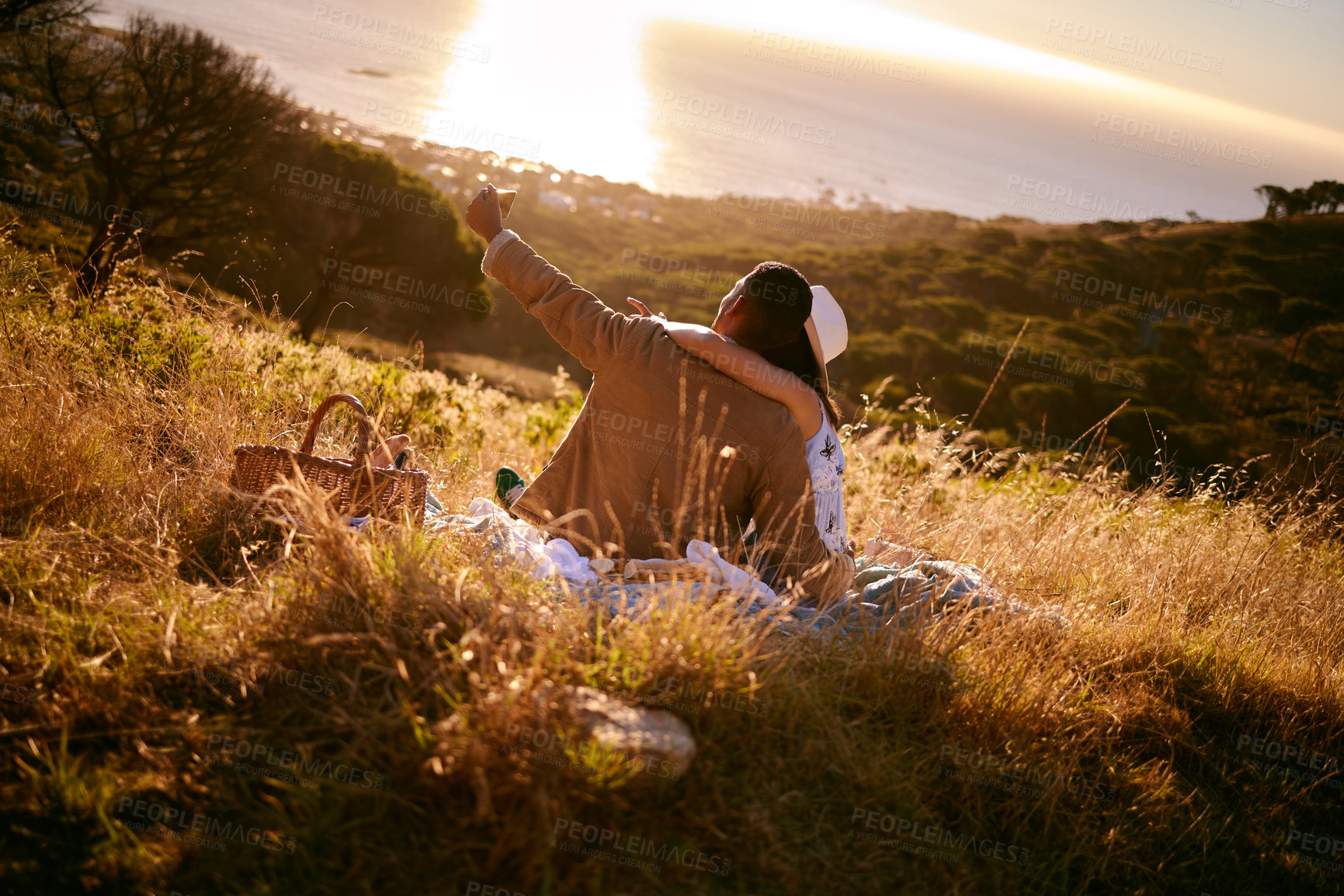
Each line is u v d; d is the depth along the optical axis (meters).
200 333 4.18
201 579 2.44
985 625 2.54
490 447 5.50
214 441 3.15
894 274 51.56
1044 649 2.70
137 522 2.61
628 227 61.69
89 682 1.85
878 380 33.88
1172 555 3.81
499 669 1.82
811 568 2.54
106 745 1.75
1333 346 35.06
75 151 15.60
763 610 2.27
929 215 75.00
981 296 51.09
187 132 16.34
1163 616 3.17
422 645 2.03
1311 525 4.29
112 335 3.98
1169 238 54.31
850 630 2.48
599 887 1.61
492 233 2.79
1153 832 2.23
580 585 2.52
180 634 2.03
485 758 1.67
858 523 4.55
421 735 1.72
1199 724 2.75
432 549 2.49
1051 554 3.65
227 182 17.38
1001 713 2.29
